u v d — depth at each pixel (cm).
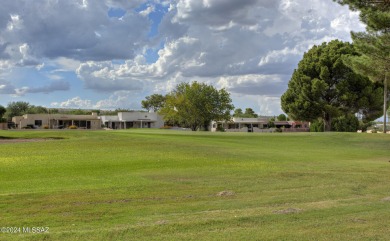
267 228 696
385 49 2069
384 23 1938
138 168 1633
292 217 774
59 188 1148
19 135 3394
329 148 3156
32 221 761
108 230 680
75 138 3114
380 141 3581
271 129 8350
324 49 5900
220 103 6756
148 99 12131
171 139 3175
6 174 1440
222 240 625
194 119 6762
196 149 2455
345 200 973
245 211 830
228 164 1791
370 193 1102
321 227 703
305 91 5716
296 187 1198
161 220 755
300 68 5934
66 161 1825
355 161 2052
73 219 779
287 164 1814
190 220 748
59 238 639
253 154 2297
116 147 2495
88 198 991
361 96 5547
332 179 1358
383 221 748
